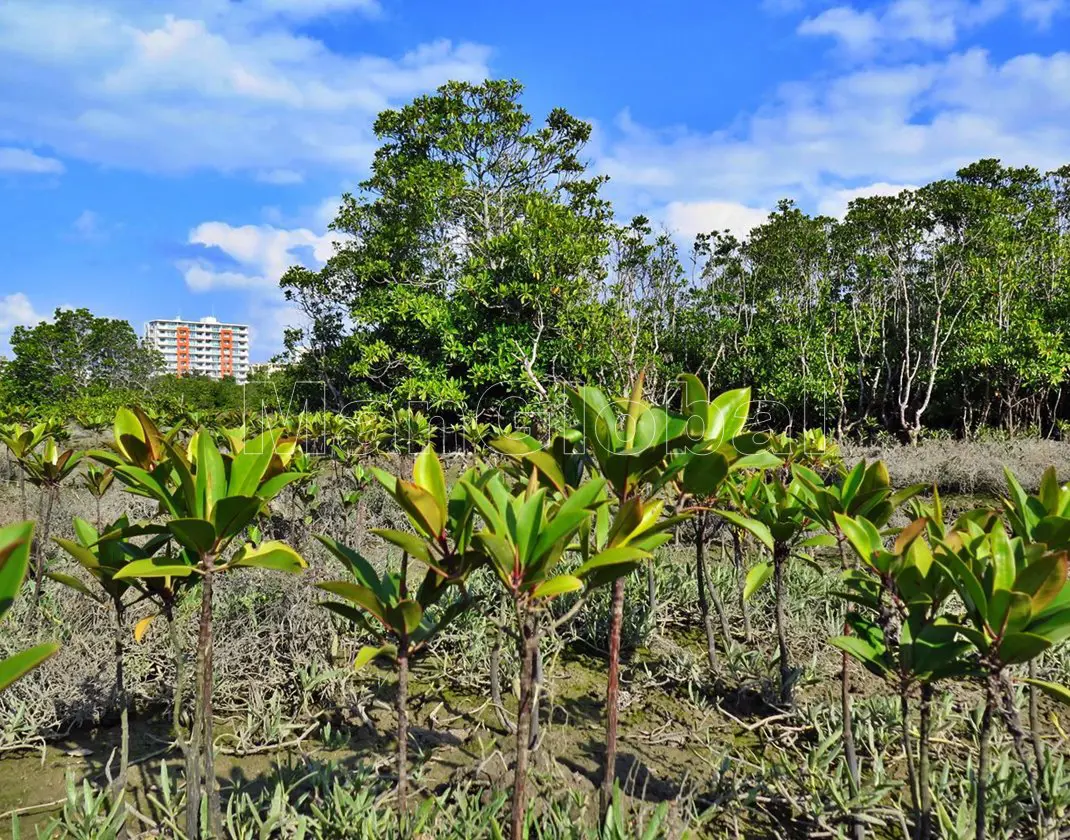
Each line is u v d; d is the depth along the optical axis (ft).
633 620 13.74
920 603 6.06
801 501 8.77
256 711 10.66
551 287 43.32
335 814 7.83
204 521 5.69
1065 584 5.35
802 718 10.63
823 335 55.57
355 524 19.97
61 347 95.66
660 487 6.98
